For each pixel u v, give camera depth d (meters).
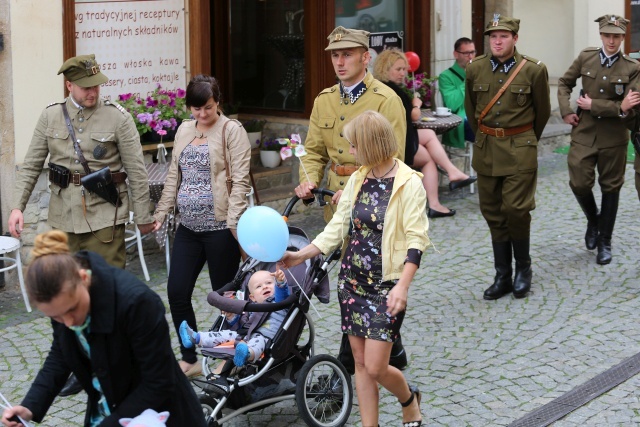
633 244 9.80
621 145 9.20
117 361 3.90
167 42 10.10
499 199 8.31
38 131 6.79
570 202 11.52
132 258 9.63
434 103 12.59
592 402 6.27
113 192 6.74
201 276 9.02
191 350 6.71
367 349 5.38
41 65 8.77
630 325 7.63
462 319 7.87
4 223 8.70
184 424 4.16
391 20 12.43
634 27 15.55
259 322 5.82
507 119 8.09
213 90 6.56
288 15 11.65
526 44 15.41
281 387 5.94
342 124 6.62
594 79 9.23
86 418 4.21
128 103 9.66
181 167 6.74
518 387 6.55
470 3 13.12
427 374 6.80
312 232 10.48
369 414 5.46
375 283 5.39
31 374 6.86
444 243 10.02
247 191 6.68
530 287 8.55
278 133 11.92
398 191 5.34
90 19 9.40
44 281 3.55
